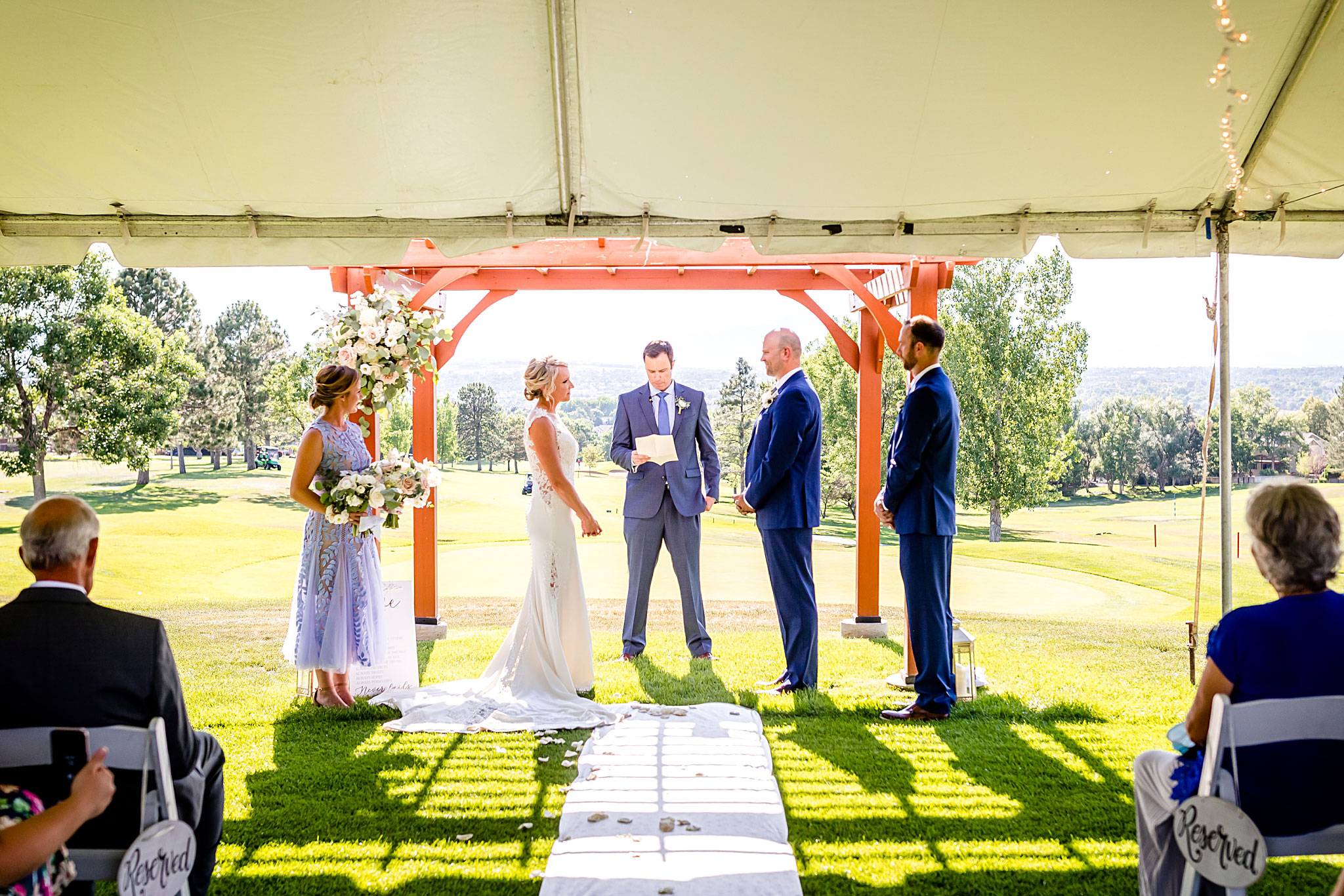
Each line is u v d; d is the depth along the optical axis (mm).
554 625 4797
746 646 6438
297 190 3621
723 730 4223
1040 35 3229
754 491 4992
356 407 4848
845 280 5781
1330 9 3125
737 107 3424
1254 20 3195
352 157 3520
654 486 5992
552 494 4836
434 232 3787
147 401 36000
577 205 3752
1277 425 44656
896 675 5137
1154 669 5668
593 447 75688
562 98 3379
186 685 5121
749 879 2678
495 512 39062
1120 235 3789
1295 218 3676
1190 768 2078
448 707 4551
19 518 31266
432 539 6520
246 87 3301
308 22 3164
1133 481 60812
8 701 1807
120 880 1681
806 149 3539
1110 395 86062
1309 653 1897
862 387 6688
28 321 33969
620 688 5078
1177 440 60875
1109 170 3607
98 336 34875
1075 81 3348
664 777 3594
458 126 3447
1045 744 4027
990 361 37531
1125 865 2805
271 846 2941
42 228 3686
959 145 3539
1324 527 1921
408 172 3574
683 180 3648
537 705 4586
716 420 58531
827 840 3018
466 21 3193
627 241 5688
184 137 3420
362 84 3322
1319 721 1864
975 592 16750
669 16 3197
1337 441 43250
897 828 3109
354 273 5707
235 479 52812
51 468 53281
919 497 4414
